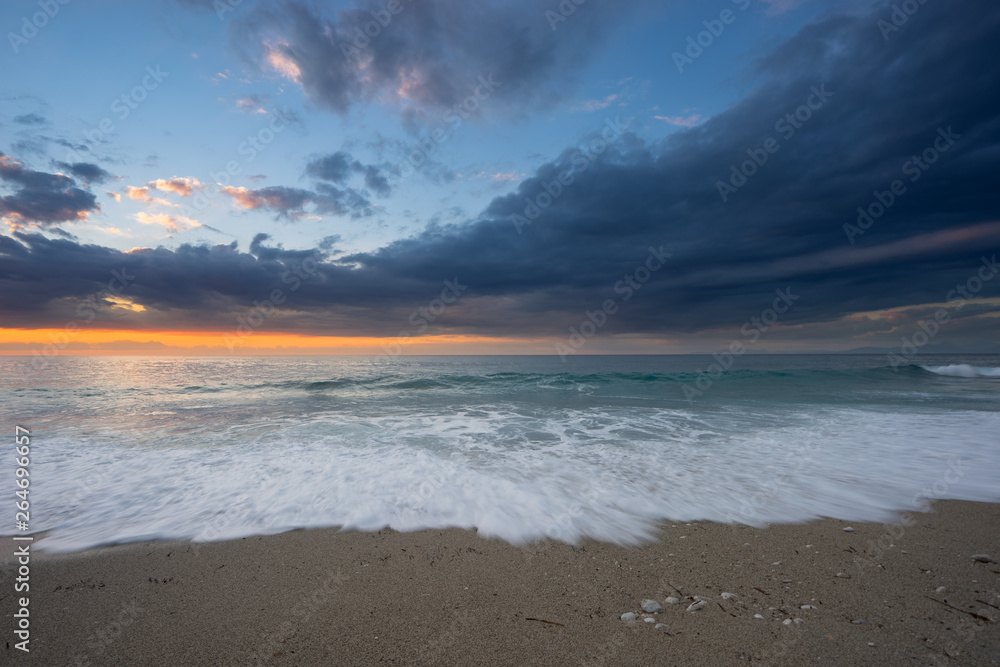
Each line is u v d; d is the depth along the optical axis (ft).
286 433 29.60
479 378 73.36
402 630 9.11
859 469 21.16
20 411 40.50
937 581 10.88
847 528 14.46
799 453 24.23
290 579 11.41
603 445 26.25
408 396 52.54
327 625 9.32
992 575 11.16
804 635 8.64
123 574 11.70
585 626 9.16
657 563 12.13
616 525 14.84
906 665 7.65
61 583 11.22
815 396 49.90
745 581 11.03
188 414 38.42
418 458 23.06
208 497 17.39
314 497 17.35
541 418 35.96
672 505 16.60
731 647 8.30
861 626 8.92
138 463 21.99
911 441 27.04
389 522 15.14
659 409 40.73
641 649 8.31
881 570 11.53
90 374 98.63
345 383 67.51
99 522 15.11
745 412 38.83
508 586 10.96
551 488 18.43
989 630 8.71
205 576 11.58
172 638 8.91
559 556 12.67
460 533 14.29
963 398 47.91
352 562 12.35
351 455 23.66
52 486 18.63
